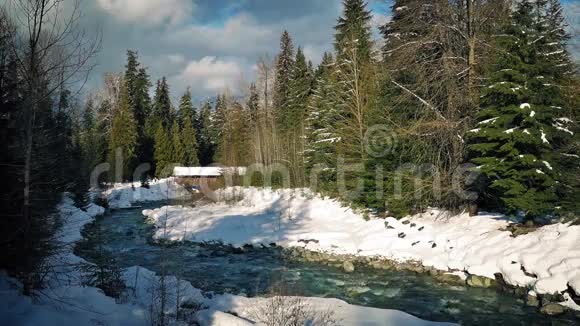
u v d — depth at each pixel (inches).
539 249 426.6
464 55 660.7
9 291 271.3
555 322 341.7
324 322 307.6
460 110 625.0
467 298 415.2
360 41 1058.1
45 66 277.7
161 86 2369.6
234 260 630.5
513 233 490.0
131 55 2143.2
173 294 350.0
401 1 714.8
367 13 1157.1
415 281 486.3
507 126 498.3
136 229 902.4
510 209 506.6
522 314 363.6
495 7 602.2
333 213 911.0
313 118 1293.1
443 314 375.2
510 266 433.1
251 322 298.0
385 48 789.2
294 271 555.2
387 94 768.3
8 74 283.9
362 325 306.3
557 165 481.7
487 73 557.6
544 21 502.9
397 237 633.0
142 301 337.1
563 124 499.8
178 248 714.2
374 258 594.9
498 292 423.8
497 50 524.1
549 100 487.2
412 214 725.9
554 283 378.0
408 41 686.5
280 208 1024.9
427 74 651.5
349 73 967.6
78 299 291.7
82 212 987.9
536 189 481.1
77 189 968.3
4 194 279.1
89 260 518.3
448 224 617.6
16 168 286.8
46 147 318.3
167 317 292.2
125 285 374.0
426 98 673.0
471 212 614.5
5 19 271.4
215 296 378.3
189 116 2493.8
